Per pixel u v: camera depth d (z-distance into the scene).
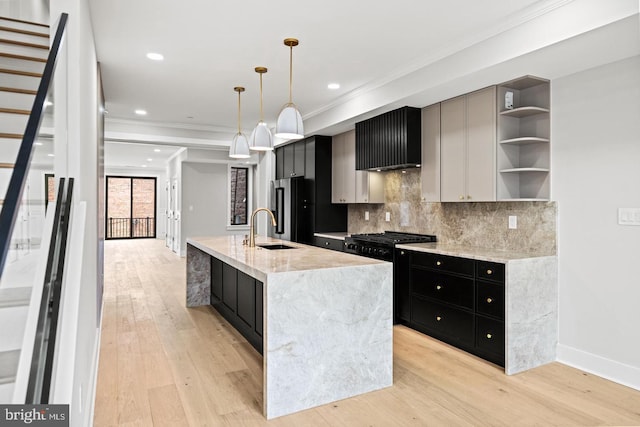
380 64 3.84
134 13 2.84
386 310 2.83
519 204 3.65
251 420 2.38
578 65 3.04
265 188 7.84
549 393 2.73
